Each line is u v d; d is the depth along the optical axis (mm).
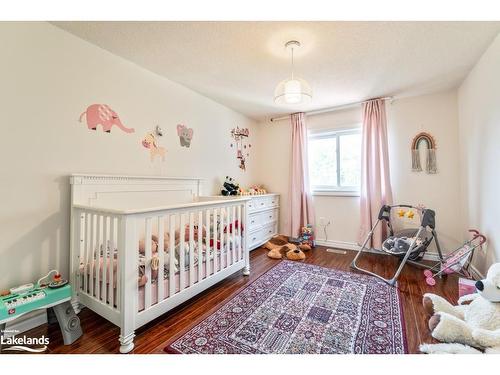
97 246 1562
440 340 1399
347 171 3594
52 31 1693
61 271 1746
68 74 1784
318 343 1401
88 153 1912
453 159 2867
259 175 4281
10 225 1520
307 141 3789
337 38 1817
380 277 2365
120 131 2145
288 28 1703
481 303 1473
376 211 3156
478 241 2311
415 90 2871
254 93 3006
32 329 1547
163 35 1807
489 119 1993
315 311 1756
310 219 3717
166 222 2322
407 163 3113
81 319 1672
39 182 1641
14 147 1527
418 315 1703
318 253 3270
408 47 1943
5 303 1244
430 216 2375
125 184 2129
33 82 1604
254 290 2113
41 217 1649
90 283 1626
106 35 1814
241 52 2037
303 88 1864
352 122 3486
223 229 2197
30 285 1448
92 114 1937
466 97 2531
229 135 3574
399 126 3158
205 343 1406
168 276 1700
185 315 1718
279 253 3090
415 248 2566
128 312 1374
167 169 2598
